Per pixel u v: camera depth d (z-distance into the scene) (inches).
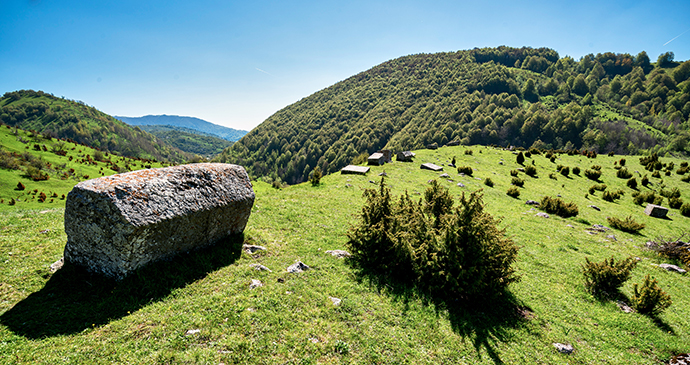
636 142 5403.5
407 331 304.0
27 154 2915.8
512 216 855.1
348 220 623.5
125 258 289.0
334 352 253.8
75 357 211.2
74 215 297.7
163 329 248.8
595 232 789.2
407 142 7283.5
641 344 343.3
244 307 288.7
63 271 305.0
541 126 6565.0
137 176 319.0
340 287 358.6
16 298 262.7
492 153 2065.7
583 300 436.8
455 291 386.9
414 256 398.3
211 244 394.3
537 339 333.1
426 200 737.6
